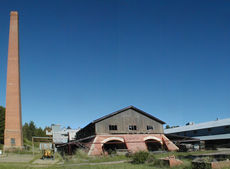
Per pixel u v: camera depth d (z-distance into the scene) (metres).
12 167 21.86
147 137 44.06
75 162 28.16
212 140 58.25
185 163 21.28
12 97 47.62
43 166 23.78
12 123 46.03
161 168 20.16
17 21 54.44
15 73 49.44
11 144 44.59
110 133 41.56
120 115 43.88
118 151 37.28
